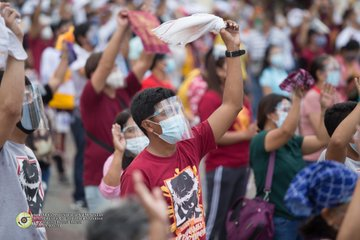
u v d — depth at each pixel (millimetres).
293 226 12477
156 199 6359
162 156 9180
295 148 12898
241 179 15250
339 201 7293
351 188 7266
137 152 11484
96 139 14945
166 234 6418
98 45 20938
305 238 7617
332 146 9898
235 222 12398
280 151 12680
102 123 14852
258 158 12727
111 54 14391
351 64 24047
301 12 33156
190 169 9312
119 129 11297
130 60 20734
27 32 25625
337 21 34906
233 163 15039
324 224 7469
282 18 33875
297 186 7363
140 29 14805
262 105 13523
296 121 12266
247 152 15227
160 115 9055
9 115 8695
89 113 14859
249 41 29984
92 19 23812
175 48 24375
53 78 16609
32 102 9555
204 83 18094
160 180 8977
